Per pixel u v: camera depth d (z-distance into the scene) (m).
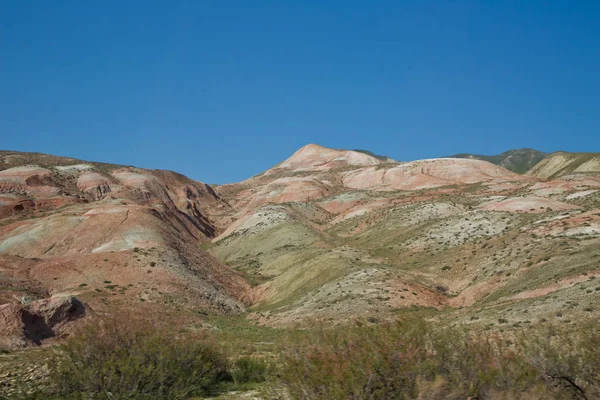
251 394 13.09
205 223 147.12
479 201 100.50
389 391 8.32
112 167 151.00
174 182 166.38
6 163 131.38
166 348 12.53
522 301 32.75
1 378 14.42
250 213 119.38
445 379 8.51
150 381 11.77
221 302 56.62
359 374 8.36
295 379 8.73
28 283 49.94
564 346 10.58
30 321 26.62
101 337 12.09
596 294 27.81
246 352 21.06
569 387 9.64
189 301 52.97
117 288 52.28
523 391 8.88
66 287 51.53
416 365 8.46
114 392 11.49
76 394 11.45
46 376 14.16
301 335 9.59
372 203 123.38
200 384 13.18
